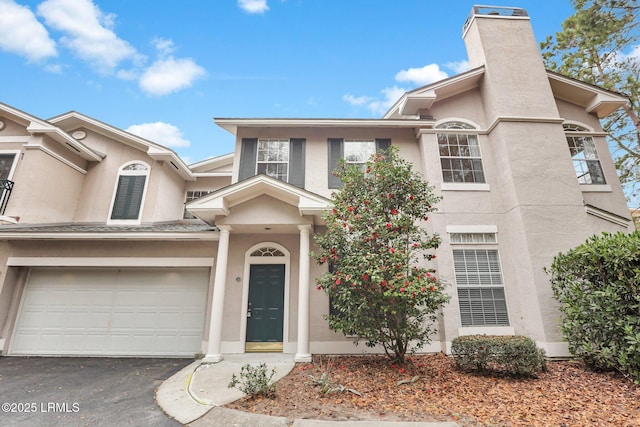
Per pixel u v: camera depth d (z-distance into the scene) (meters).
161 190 11.50
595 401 4.67
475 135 9.80
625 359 5.30
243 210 8.27
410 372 6.17
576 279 6.60
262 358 7.62
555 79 10.23
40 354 8.90
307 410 4.41
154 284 9.46
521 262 8.23
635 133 13.80
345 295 6.13
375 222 6.46
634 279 5.33
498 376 5.92
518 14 10.64
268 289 8.89
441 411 4.37
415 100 9.62
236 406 4.63
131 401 5.20
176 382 6.10
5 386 6.08
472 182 9.33
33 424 4.31
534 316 7.70
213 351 7.37
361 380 5.73
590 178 9.85
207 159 13.40
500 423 3.99
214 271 9.21
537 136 9.12
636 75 12.89
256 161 9.91
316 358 7.68
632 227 8.74
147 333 9.07
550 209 8.41
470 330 8.05
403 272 6.04
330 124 9.91
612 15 11.99
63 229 8.90
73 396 5.47
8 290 9.20
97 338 9.04
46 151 10.40
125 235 8.78
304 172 9.77
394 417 4.15
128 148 11.98
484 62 9.99
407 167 7.17
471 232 8.80
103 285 9.48
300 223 8.12
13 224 9.48
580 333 6.18
